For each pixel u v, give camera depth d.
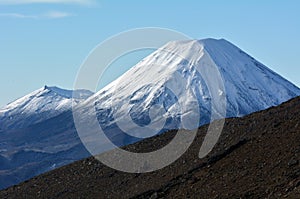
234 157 77.12
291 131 76.62
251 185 69.00
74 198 84.25
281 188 66.12
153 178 81.31
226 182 71.94
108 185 84.56
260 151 75.44
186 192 73.69
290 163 69.44
